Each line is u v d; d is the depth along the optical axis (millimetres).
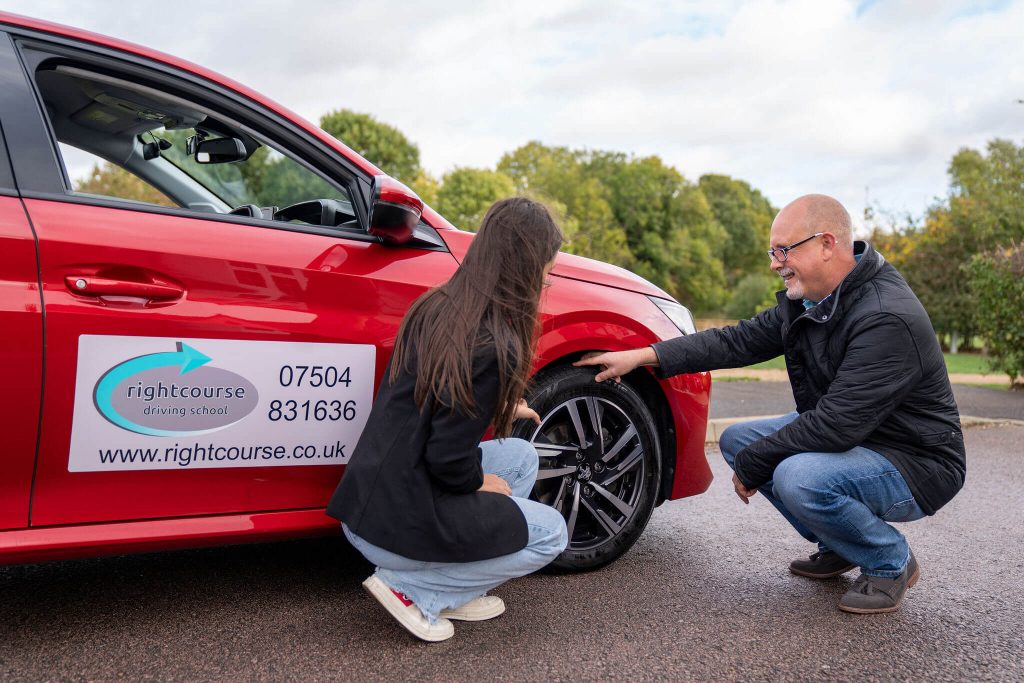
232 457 2160
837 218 2547
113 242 1989
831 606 2604
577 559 2740
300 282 2219
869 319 2461
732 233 86062
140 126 2600
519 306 1982
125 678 1947
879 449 2547
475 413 1924
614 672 2062
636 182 73500
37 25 2084
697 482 3016
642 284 2992
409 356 2014
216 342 2105
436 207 48031
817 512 2506
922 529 3553
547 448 2584
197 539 2125
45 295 1912
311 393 2242
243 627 2268
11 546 1904
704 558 3043
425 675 2006
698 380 2961
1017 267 9586
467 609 2307
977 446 5730
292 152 2398
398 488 1958
